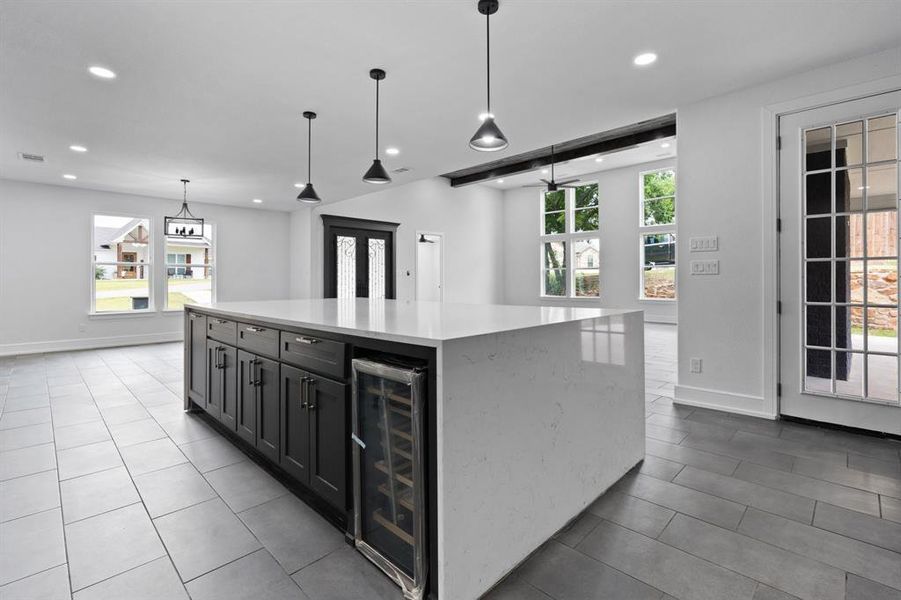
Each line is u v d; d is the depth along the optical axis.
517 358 1.57
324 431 1.80
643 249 9.66
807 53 2.70
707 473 2.24
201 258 7.41
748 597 1.36
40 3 2.12
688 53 2.69
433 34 2.46
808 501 1.94
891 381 2.68
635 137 7.07
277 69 2.83
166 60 2.69
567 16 2.31
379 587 1.44
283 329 2.08
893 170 2.66
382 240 8.85
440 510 1.30
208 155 4.66
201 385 3.10
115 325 6.68
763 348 3.12
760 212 3.11
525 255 11.55
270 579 1.48
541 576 1.49
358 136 4.12
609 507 1.92
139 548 1.65
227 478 2.24
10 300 5.88
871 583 1.41
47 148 4.37
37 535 1.72
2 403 3.61
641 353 2.41
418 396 1.35
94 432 2.91
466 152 4.69
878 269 2.72
